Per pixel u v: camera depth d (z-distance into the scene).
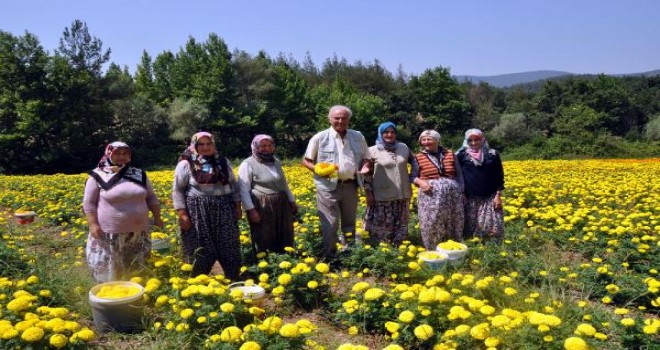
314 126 50.22
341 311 4.61
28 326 3.55
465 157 6.84
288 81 52.62
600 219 8.17
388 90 71.81
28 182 16.81
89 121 36.53
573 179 14.82
